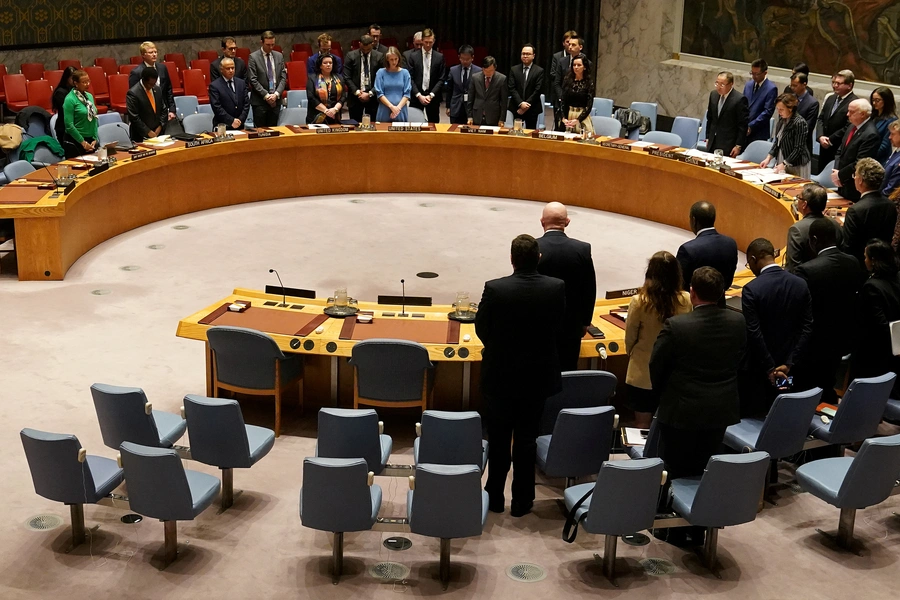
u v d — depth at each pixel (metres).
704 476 5.09
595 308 7.53
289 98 14.50
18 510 5.81
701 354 5.29
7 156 11.23
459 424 5.54
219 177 12.66
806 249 7.19
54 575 5.21
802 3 15.45
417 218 12.49
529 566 5.40
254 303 7.53
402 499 6.09
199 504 5.25
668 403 5.38
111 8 16.55
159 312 8.99
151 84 12.16
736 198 11.46
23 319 8.69
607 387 6.17
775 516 5.97
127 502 5.39
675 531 5.61
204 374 7.75
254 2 18.20
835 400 6.95
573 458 5.74
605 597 5.14
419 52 14.49
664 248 11.52
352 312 7.35
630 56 17.88
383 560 5.43
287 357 6.81
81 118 11.45
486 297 5.56
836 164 10.77
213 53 16.94
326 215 12.50
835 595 5.21
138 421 5.68
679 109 17.28
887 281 6.54
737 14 16.34
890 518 5.97
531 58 13.59
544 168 13.38
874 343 6.58
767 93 12.35
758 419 6.33
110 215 11.20
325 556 5.46
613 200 13.03
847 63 15.13
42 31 15.91
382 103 13.71
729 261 6.69
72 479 5.24
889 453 5.31
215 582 5.19
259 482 6.21
